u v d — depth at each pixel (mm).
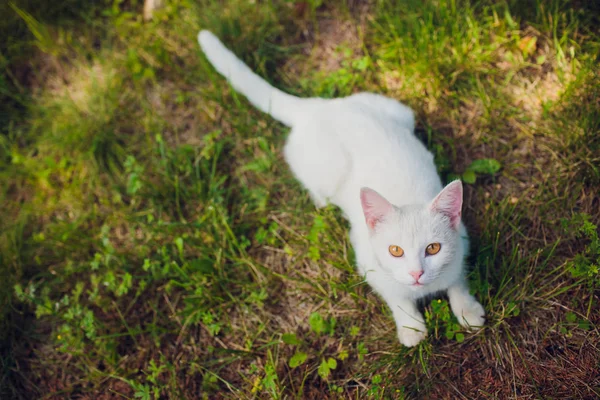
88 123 1085
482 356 836
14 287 958
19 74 1171
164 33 1144
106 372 922
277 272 957
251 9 1136
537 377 812
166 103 1104
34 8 1185
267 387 836
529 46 1007
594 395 786
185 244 981
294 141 962
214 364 903
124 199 1049
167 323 943
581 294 846
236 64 1035
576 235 878
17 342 962
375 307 895
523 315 849
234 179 1037
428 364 838
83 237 1013
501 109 991
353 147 886
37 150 1109
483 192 942
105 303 960
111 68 1130
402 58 1042
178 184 1023
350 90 1047
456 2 1049
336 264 905
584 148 920
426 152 899
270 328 917
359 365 863
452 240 778
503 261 871
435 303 830
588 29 995
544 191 924
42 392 928
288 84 1090
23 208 1055
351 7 1119
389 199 840
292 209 992
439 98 1016
